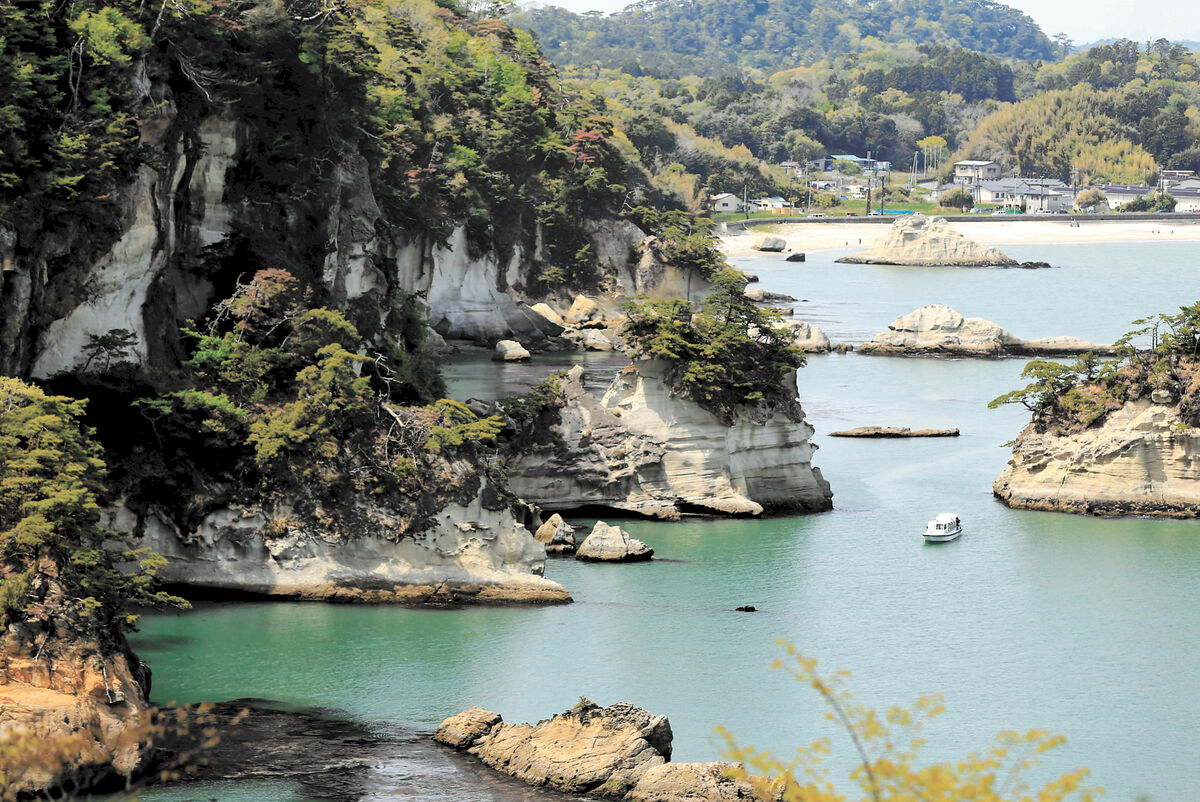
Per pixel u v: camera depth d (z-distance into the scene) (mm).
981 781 39344
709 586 99312
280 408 97938
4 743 43844
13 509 71875
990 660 85750
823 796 40375
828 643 88062
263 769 68062
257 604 92625
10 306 91375
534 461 116750
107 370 96812
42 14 97562
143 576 75750
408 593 93812
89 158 94812
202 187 109312
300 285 108688
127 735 47875
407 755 70188
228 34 112875
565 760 67125
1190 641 89500
